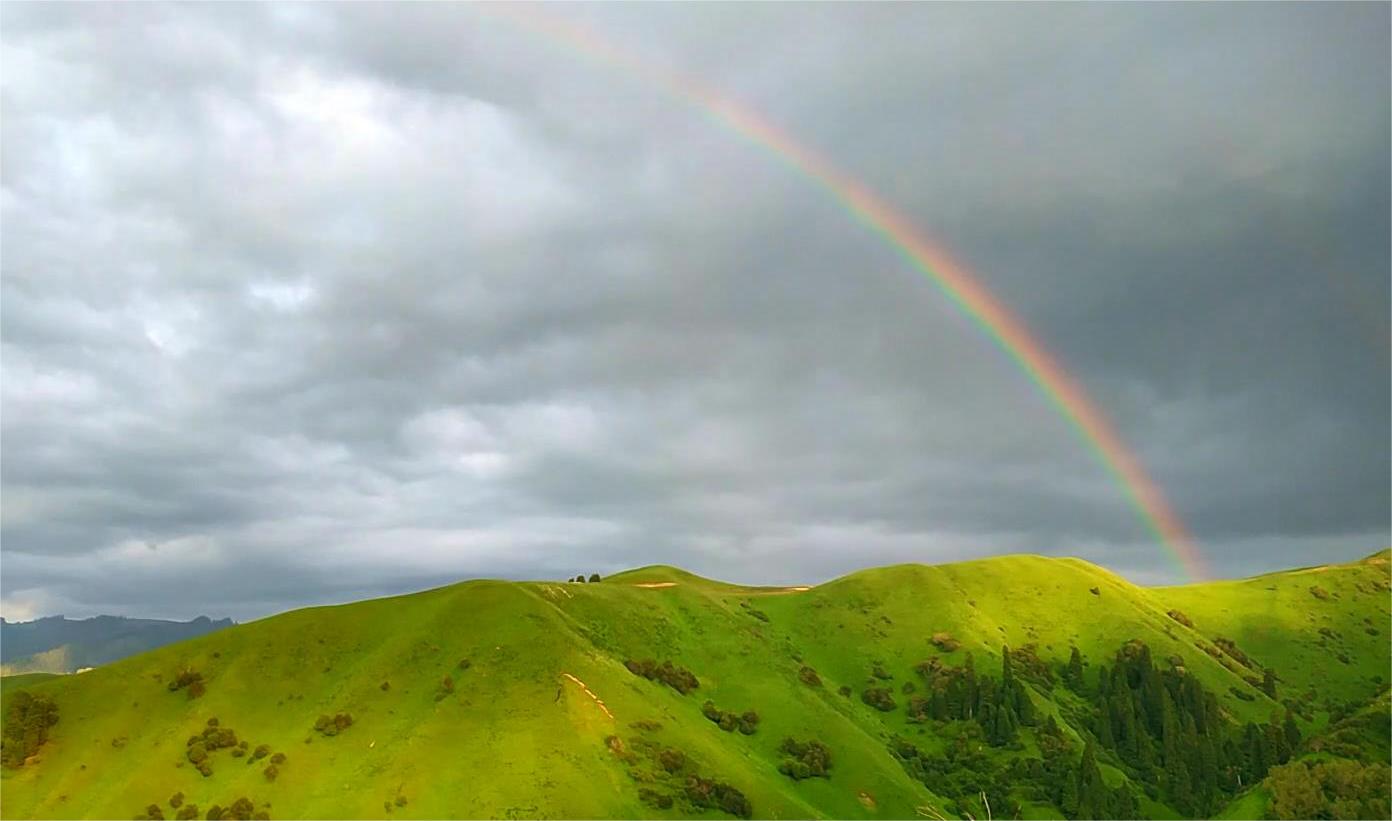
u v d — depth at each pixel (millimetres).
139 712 189500
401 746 166250
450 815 148000
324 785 160500
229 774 168875
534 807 149500
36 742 180625
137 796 162750
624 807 155375
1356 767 175625
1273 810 169250
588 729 172875
